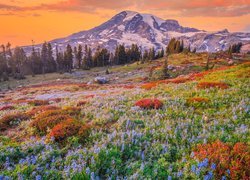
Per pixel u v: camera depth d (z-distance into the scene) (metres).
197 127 10.05
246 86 17.23
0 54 164.62
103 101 16.42
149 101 13.68
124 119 10.90
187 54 161.75
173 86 21.47
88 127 9.88
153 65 138.38
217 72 27.84
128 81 88.62
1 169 6.59
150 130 9.51
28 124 11.77
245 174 6.01
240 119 10.70
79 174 5.98
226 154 6.76
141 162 6.99
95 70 165.25
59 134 9.09
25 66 165.88
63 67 178.62
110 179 5.97
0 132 11.48
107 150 7.28
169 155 7.41
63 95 35.59
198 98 13.98
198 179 5.86
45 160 7.09
